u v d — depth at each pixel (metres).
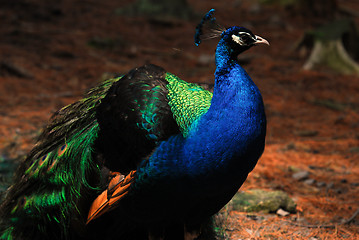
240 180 7.03
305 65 25.34
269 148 15.22
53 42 25.89
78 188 7.41
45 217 7.70
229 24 32.41
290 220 10.59
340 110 19.52
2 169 11.66
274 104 19.83
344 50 25.50
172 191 7.02
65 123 8.15
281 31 32.59
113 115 7.44
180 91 7.38
